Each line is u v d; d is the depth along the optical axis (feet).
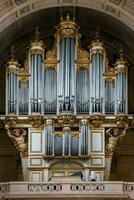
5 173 102.78
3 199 86.99
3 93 103.76
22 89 94.73
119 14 95.35
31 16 98.84
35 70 94.79
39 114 92.89
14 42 104.58
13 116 93.20
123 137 100.42
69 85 93.97
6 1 92.99
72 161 92.63
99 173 92.58
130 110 103.40
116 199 86.89
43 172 92.63
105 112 93.97
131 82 104.63
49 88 94.43
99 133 93.71
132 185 88.33
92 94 94.02
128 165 103.09
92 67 94.94
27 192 86.99
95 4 95.09
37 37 96.68
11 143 103.35
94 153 93.15
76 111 93.45
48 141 92.43
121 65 95.35
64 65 94.68
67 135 92.38
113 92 94.84
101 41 96.43
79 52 95.66
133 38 99.50
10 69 95.04
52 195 86.43
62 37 95.71
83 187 87.20
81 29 104.94
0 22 94.22
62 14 100.42
